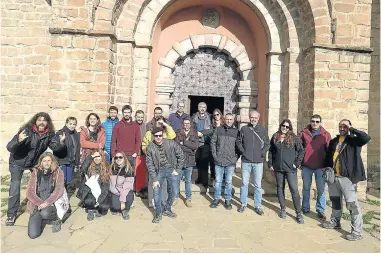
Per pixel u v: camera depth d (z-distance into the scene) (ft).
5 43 24.68
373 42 27.40
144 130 20.63
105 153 18.84
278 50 25.30
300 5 23.81
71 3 22.06
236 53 27.89
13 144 14.46
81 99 22.21
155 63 26.99
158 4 24.85
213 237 14.69
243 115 27.81
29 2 24.63
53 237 14.17
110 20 22.45
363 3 22.95
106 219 16.56
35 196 14.39
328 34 22.75
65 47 22.08
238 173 27.32
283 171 17.48
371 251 13.78
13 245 13.26
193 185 22.90
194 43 27.63
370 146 27.32
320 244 14.34
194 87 28.48
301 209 18.44
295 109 24.54
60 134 17.10
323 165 17.20
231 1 25.93
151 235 14.67
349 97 22.84
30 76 24.68
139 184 20.51
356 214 14.94
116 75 24.06
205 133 20.58
